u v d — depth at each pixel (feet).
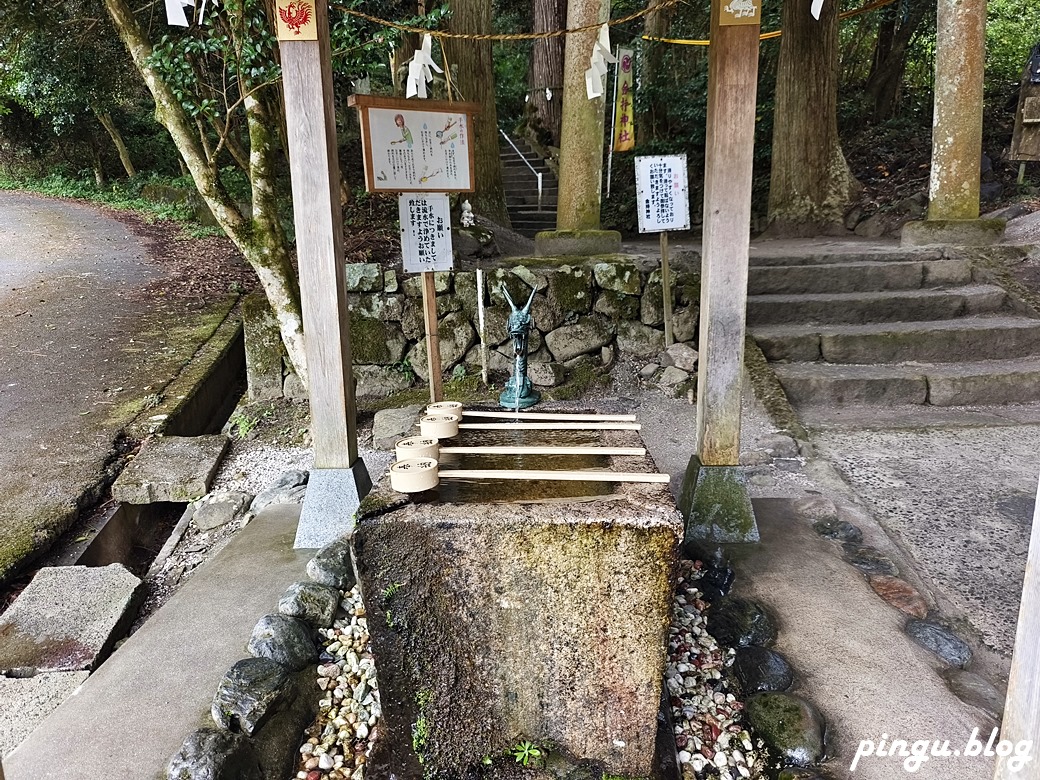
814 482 11.19
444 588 5.08
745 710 6.11
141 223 36.55
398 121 10.33
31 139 46.98
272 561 8.75
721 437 8.92
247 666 6.16
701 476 9.02
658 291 16.35
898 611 7.63
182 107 11.88
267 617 6.94
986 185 24.35
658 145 32.99
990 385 14.66
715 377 8.75
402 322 15.93
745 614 7.25
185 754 5.23
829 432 13.41
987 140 26.37
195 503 11.32
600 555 4.93
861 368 15.64
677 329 16.51
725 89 8.02
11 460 11.87
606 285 16.30
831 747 5.74
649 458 6.14
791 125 25.76
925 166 26.43
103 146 47.80
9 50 19.80
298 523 9.69
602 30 11.69
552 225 31.17
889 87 31.35
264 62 11.53
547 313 16.15
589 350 16.46
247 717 5.62
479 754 5.49
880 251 19.44
